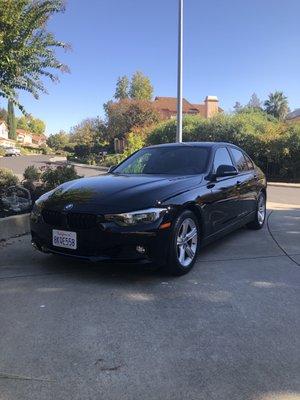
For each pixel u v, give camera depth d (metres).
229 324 4.05
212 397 2.96
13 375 3.19
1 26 8.95
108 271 5.45
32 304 4.43
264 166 27.08
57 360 3.39
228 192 6.54
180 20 16.61
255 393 3.01
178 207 5.19
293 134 25.94
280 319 4.18
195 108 73.88
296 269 5.77
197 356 3.48
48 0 9.49
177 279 5.24
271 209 11.20
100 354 3.48
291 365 3.37
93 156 50.53
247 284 5.13
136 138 28.83
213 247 6.86
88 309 4.32
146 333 3.84
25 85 10.82
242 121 28.58
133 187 5.38
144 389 3.04
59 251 5.21
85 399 2.93
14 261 5.87
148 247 4.90
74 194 5.36
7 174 9.66
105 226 4.88
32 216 5.52
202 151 6.61
